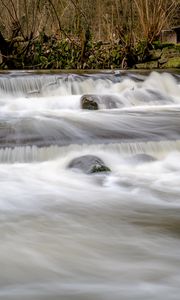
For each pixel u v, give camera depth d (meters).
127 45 17.14
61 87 12.05
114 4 20.08
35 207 4.87
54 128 7.75
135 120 8.68
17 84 11.66
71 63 16.91
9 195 5.25
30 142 6.91
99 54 17.09
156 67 17.00
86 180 5.84
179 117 9.14
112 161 6.59
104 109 10.53
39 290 2.98
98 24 20.97
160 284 3.08
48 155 6.68
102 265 3.40
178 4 21.11
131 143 7.00
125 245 3.81
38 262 3.45
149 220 4.48
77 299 2.85
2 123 8.07
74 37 17.33
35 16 18.80
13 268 3.35
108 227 4.27
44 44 17.08
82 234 4.07
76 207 4.87
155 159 6.76
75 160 6.35
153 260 3.50
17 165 6.48
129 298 2.86
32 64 16.98
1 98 11.33
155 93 12.15
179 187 5.67
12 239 3.93
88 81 12.36
